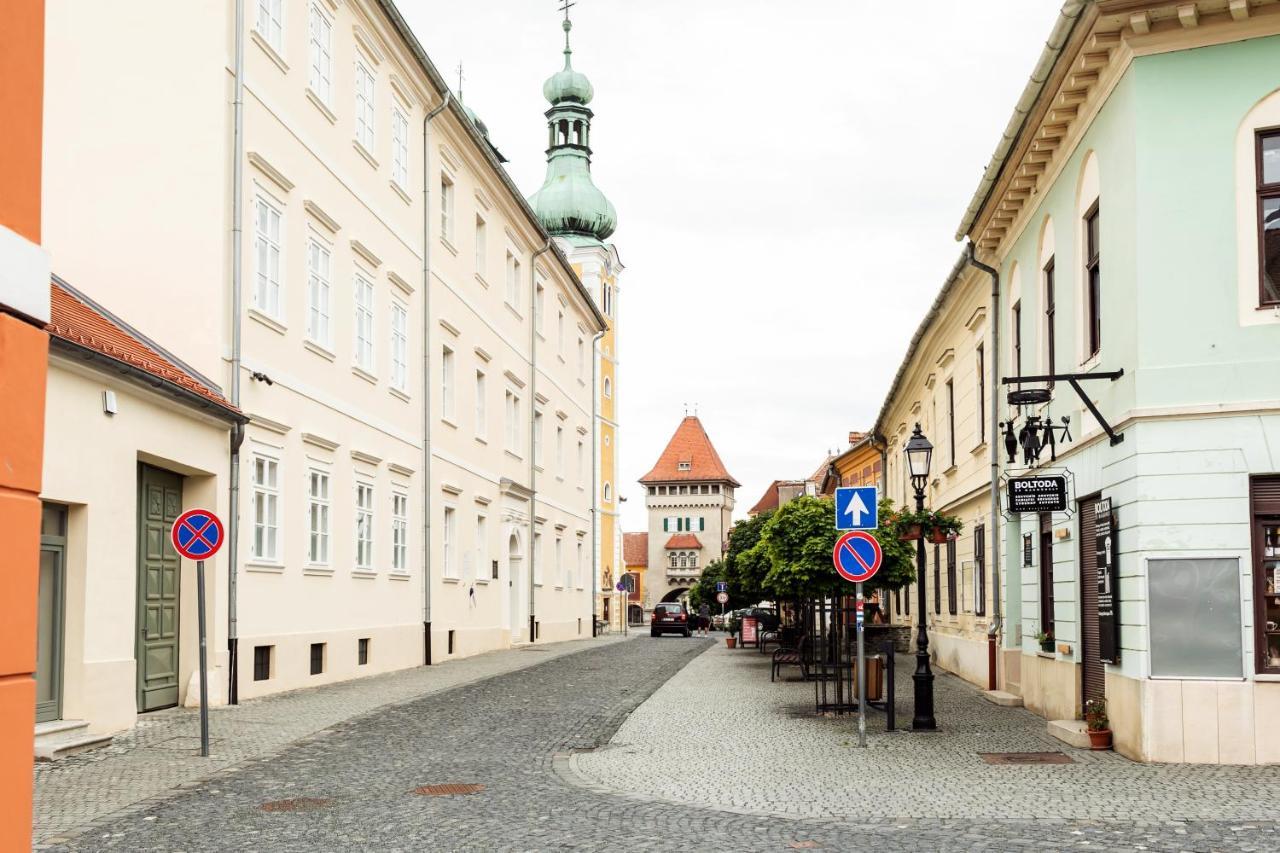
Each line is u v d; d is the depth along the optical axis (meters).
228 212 18.97
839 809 10.54
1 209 5.37
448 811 10.27
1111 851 8.65
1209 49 13.15
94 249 18.52
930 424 31.47
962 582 26.28
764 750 14.45
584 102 70.75
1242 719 12.62
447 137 31.22
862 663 14.99
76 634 14.12
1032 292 18.84
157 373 15.74
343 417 23.81
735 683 24.86
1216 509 12.82
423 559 28.94
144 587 16.66
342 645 23.48
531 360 41.53
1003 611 21.72
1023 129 17.09
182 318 18.53
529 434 41.16
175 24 18.88
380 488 26.02
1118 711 13.84
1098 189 14.96
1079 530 16.08
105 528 14.62
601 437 65.00
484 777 12.20
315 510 22.42
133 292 18.55
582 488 52.16
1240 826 9.55
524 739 15.17
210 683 17.94
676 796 11.23
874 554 14.98
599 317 54.38
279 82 20.95
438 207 30.67
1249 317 12.92
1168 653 12.85
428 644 28.89
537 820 9.91
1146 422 13.07
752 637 43.34
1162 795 11.02
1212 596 12.77
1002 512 21.72
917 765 13.16
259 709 17.66
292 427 21.11
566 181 68.81
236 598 18.64
